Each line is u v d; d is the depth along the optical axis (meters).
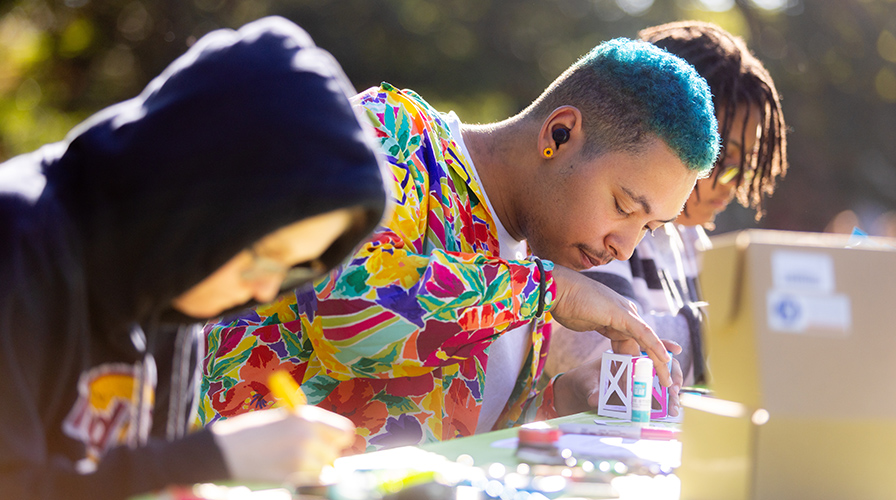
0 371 1.09
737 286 1.32
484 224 2.27
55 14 16.28
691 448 1.40
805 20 20.84
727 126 2.81
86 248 1.22
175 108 1.23
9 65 16.56
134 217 1.21
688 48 2.89
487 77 18.33
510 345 2.39
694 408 1.40
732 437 1.30
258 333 2.17
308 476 1.28
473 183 2.25
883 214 20.73
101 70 16.91
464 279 1.96
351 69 17.70
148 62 16.66
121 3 16.45
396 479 1.28
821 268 1.31
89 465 1.16
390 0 17.89
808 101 21.03
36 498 1.07
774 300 1.28
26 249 1.13
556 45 19.20
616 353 2.24
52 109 16.22
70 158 1.26
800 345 1.28
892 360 1.30
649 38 3.05
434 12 18.80
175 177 1.21
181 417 1.56
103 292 1.24
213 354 2.19
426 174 2.17
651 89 2.14
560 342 2.71
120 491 1.11
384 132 2.14
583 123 2.23
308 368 2.14
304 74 1.28
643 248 2.91
